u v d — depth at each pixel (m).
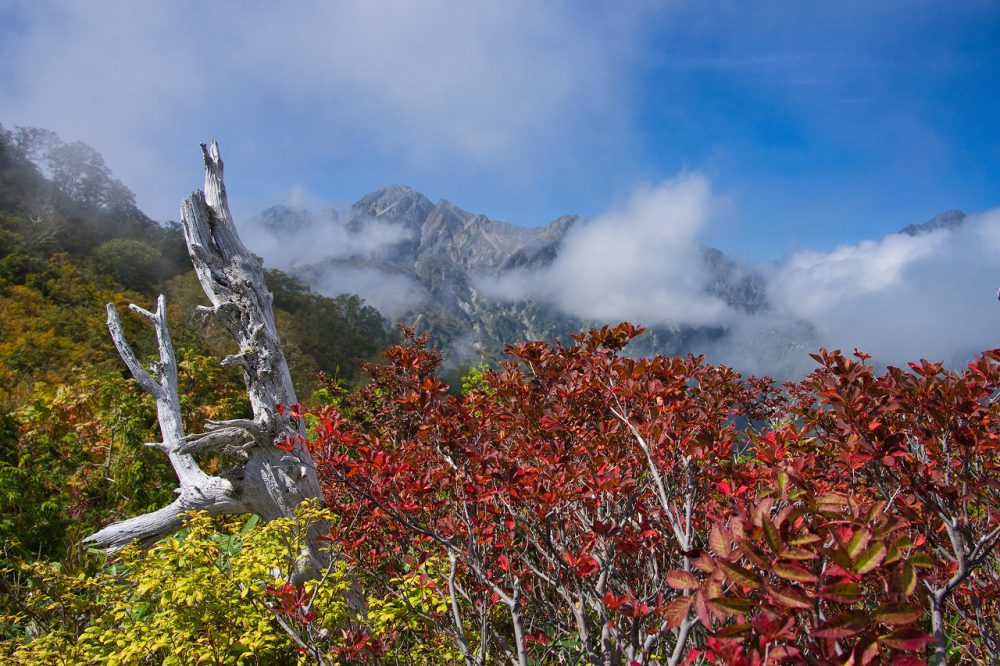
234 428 3.88
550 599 3.10
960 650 2.28
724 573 1.05
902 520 1.14
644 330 2.66
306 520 3.39
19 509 5.92
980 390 1.70
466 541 2.52
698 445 2.16
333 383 7.34
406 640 3.25
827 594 0.96
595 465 2.38
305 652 2.55
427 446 3.03
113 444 7.54
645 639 2.04
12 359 21.59
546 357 2.96
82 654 2.61
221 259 4.29
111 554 3.64
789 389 3.83
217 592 2.81
